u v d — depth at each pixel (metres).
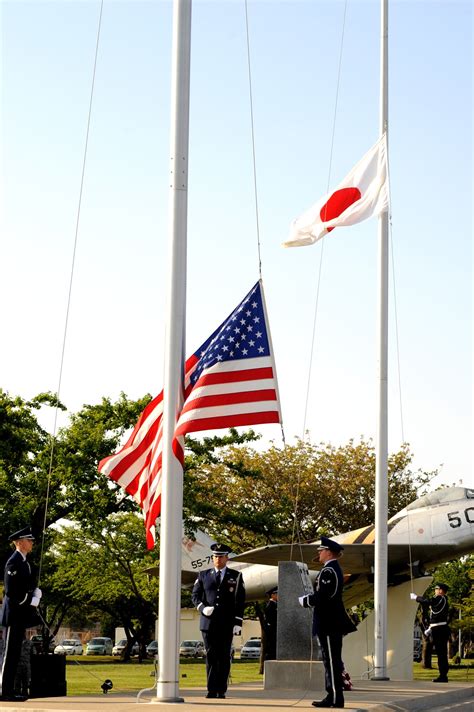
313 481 49.16
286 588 16.73
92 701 11.73
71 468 32.66
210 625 12.91
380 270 21.31
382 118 21.33
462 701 16.09
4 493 33.34
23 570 11.62
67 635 116.81
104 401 34.44
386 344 21.19
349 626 11.70
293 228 19.12
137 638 59.62
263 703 11.87
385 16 21.67
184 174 12.42
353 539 30.00
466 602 59.06
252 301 13.35
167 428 12.12
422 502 29.39
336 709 11.08
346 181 18.92
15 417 32.69
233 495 48.78
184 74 12.53
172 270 12.32
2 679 11.55
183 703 11.34
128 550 54.78
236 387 12.96
